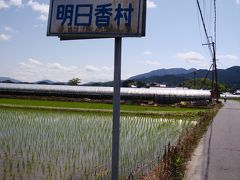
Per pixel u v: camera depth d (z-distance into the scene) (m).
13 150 15.34
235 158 13.56
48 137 19.19
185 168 11.13
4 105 39.69
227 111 48.81
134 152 15.47
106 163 13.25
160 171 8.97
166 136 20.83
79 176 11.36
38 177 11.15
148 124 27.56
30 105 42.97
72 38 5.88
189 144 14.98
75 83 141.38
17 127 22.92
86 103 54.66
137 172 11.80
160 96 67.44
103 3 5.54
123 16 5.45
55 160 13.60
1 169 11.96
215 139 18.94
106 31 5.49
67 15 5.69
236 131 23.34
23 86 74.00
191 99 67.50
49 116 30.92
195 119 33.06
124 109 44.25
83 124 25.83
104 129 23.22
